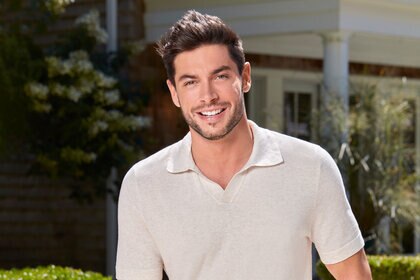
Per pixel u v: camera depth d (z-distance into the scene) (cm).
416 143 1131
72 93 873
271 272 264
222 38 256
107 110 930
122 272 282
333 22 905
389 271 639
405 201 883
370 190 867
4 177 1078
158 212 272
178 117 1030
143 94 966
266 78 1096
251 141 271
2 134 862
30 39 923
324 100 909
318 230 270
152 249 279
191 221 268
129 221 279
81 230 1053
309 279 275
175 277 275
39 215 1070
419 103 1001
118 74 963
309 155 269
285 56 1109
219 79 257
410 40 1045
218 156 268
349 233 269
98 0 1034
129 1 1021
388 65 1169
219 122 258
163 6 1024
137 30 1030
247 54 1079
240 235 265
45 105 873
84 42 929
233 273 266
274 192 265
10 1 930
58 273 575
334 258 270
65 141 907
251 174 266
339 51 913
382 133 899
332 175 269
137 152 942
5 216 1078
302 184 266
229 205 266
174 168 271
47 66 876
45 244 1069
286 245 264
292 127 1118
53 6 898
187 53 256
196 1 999
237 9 973
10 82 847
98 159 923
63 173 923
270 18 951
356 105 908
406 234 1141
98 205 1045
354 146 898
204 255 268
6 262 1073
